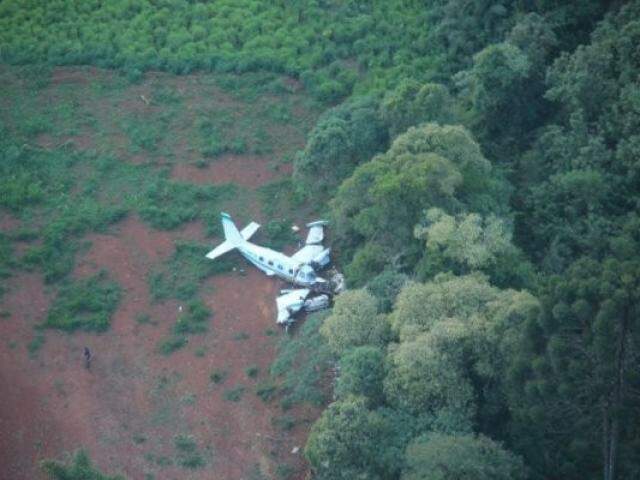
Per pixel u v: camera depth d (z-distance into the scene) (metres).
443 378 185.50
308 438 193.12
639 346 165.75
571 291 168.88
